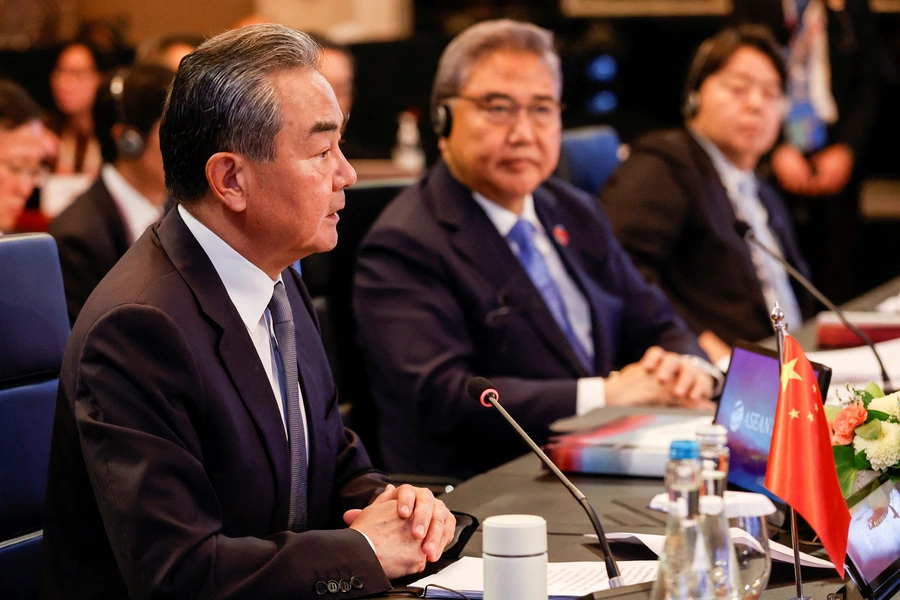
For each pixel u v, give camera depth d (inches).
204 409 59.5
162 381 57.7
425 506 61.7
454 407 99.4
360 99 243.3
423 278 104.1
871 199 307.0
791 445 50.6
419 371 100.6
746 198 156.3
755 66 149.7
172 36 145.7
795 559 54.1
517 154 105.8
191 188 62.3
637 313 121.4
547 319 107.3
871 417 60.3
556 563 60.1
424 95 242.1
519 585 49.0
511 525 49.3
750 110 150.3
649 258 146.6
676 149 150.4
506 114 105.8
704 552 45.8
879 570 57.3
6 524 66.8
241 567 55.4
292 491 65.4
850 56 224.4
